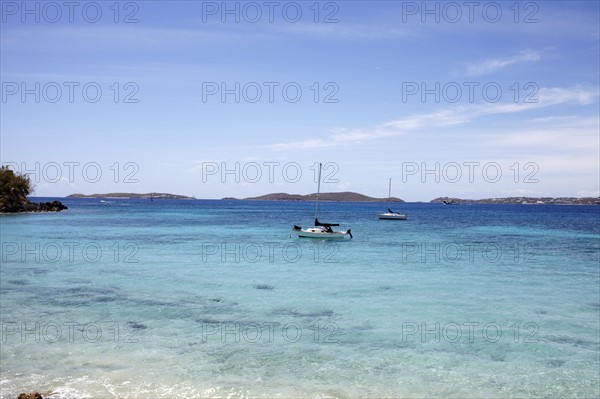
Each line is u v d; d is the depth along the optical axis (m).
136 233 60.44
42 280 26.91
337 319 19.02
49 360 14.23
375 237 57.84
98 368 13.65
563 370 13.91
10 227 69.56
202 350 15.28
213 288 24.86
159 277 27.97
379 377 13.25
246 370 13.65
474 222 97.12
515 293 24.06
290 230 67.31
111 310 20.19
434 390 12.48
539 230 72.12
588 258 37.81
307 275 28.98
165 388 12.33
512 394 12.30
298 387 12.52
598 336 17.02
